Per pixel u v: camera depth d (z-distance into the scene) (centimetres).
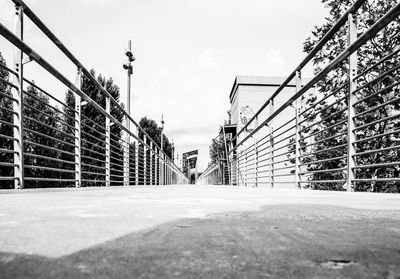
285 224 111
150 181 1115
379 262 62
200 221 118
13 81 308
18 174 309
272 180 623
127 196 280
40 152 765
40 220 119
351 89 334
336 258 65
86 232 94
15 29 300
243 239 84
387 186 433
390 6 448
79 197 255
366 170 442
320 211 151
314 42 537
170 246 76
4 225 107
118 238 85
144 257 65
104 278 51
